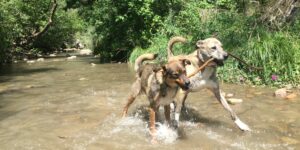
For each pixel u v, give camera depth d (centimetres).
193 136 300
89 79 600
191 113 367
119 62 867
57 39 1592
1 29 945
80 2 1104
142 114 369
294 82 470
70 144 285
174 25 764
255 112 360
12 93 497
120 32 890
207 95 439
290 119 333
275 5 592
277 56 495
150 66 328
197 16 730
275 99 408
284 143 276
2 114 381
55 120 351
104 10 874
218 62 324
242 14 649
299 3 587
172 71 273
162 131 311
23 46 1314
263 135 296
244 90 462
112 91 484
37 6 1371
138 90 339
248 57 515
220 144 280
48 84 567
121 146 279
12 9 1176
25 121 352
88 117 359
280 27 563
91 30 1235
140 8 809
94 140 293
